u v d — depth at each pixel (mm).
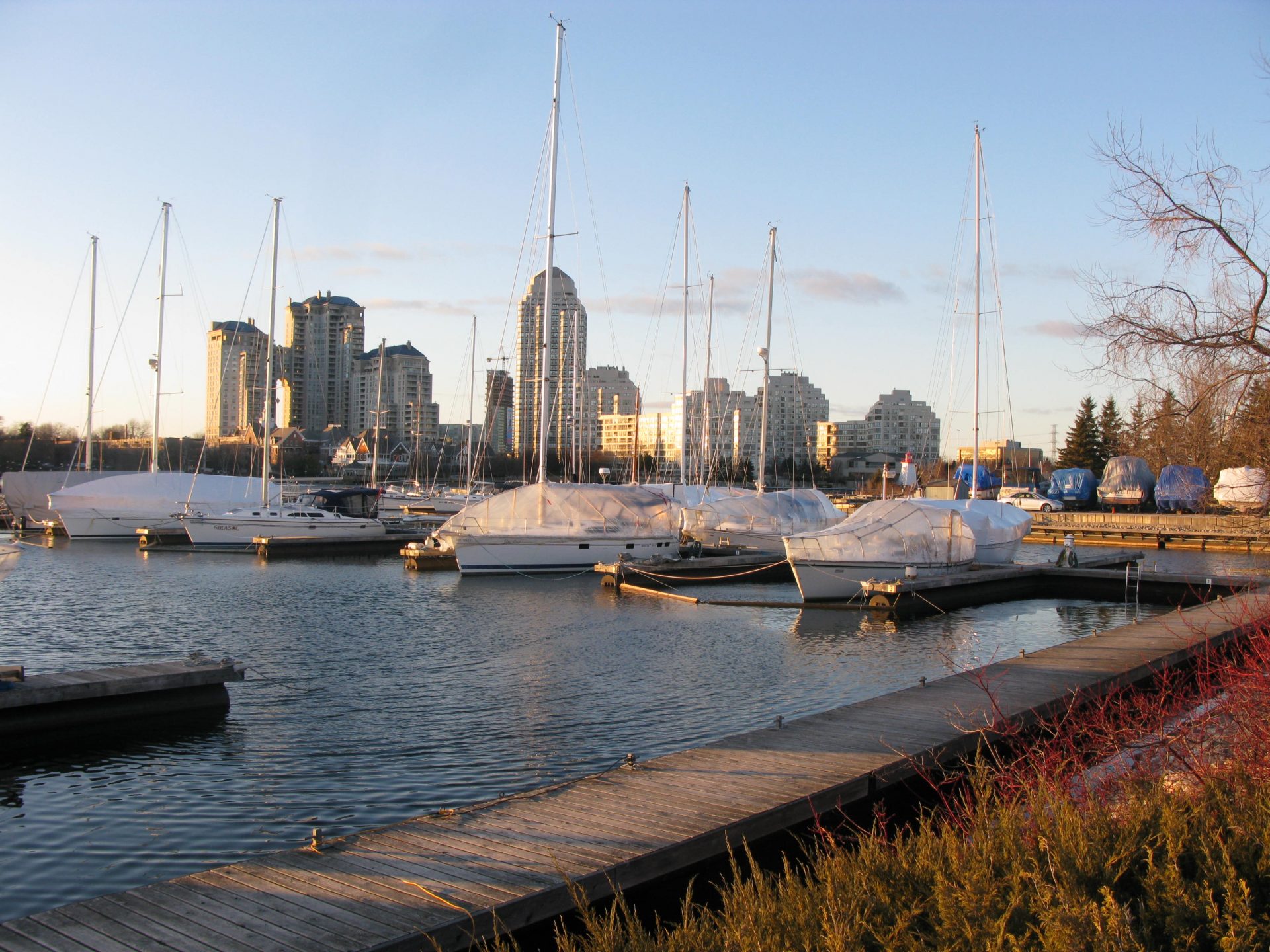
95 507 52719
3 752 15234
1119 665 18234
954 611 32531
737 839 9945
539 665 22250
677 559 39188
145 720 16766
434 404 189125
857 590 33188
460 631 26953
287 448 138625
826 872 6531
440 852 9227
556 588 36562
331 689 19672
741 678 21156
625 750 15594
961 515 37656
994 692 15930
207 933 7531
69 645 24391
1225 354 14305
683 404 56375
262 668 21625
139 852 11469
